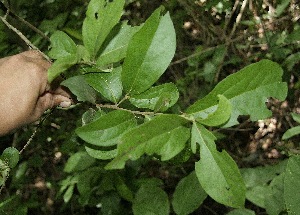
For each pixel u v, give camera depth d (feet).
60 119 3.71
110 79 1.13
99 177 2.49
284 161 1.95
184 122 0.94
